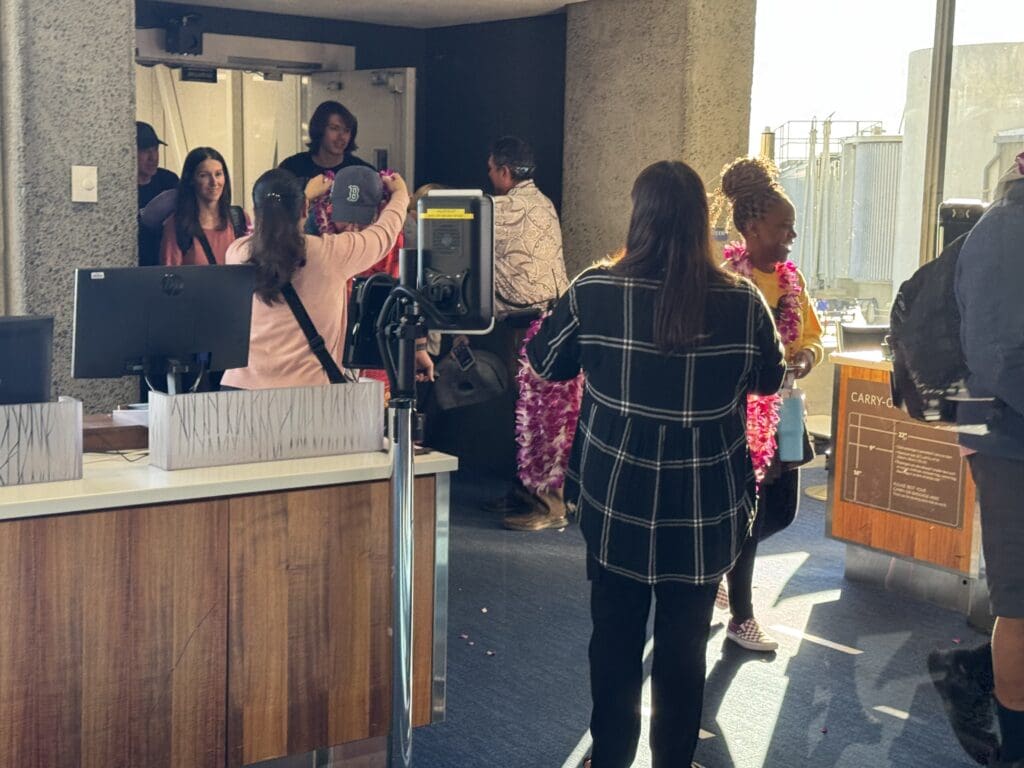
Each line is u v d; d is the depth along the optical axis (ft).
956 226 12.61
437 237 8.84
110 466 9.28
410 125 23.77
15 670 8.11
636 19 20.21
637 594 9.34
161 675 8.69
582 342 9.25
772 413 12.82
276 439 9.54
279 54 23.99
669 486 8.98
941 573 15.64
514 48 23.41
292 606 9.20
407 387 9.00
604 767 9.53
